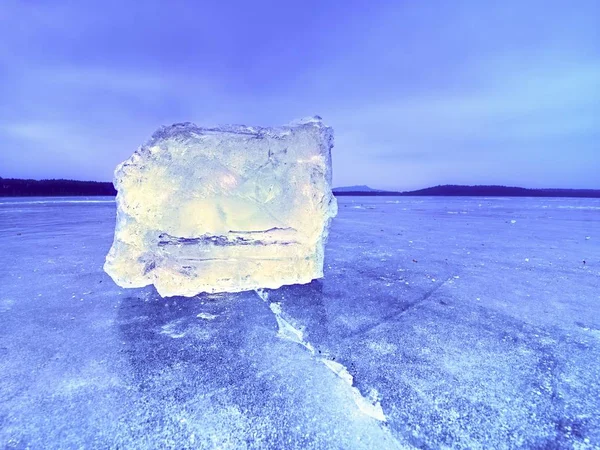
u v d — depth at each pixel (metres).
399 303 2.41
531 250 4.48
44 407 1.25
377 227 7.19
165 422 1.17
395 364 1.57
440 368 1.53
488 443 1.09
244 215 2.68
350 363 1.58
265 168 2.76
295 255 2.82
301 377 1.46
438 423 1.18
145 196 2.51
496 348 1.73
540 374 1.49
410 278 3.08
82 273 3.18
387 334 1.89
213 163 2.66
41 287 2.74
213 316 2.16
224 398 1.31
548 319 2.12
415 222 8.34
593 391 1.37
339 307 2.33
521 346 1.75
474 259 3.90
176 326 2.00
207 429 1.14
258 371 1.51
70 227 6.59
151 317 2.14
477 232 6.38
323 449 1.07
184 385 1.39
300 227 2.80
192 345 1.75
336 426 1.17
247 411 1.23
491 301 2.46
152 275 2.58
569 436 1.12
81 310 2.24
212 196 2.64
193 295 2.56
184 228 2.57
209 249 2.61
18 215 9.14
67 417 1.19
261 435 1.12
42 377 1.44
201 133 2.69
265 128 2.88
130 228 2.49
